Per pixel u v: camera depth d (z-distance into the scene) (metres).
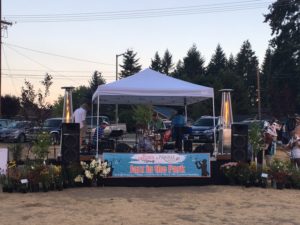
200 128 28.53
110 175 13.00
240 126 13.65
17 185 11.68
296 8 55.72
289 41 54.91
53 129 25.17
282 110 44.09
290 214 9.42
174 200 10.90
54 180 12.03
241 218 9.00
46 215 9.09
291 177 12.89
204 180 13.39
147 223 8.50
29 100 17.09
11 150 15.19
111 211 9.51
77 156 12.84
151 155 13.26
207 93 14.41
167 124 27.00
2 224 8.33
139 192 12.05
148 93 13.98
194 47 100.75
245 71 103.38
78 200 10.73
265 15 57.84
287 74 54.88
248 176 12.98
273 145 15.00
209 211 9.65
